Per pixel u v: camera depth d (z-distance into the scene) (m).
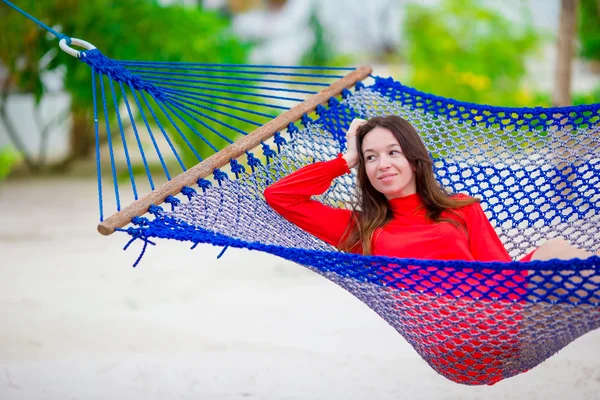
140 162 11.71
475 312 2.30
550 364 3.41
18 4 8.18
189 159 8.56
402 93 3.41
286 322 4.21
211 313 4.38
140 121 9.05
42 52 7.71
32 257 5.91
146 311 4.43
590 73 14.59
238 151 2.90
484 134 3.29
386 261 2.30
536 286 2.23
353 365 3.48
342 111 3.33
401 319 2.44
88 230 6.95
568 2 6.75
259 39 16.08
